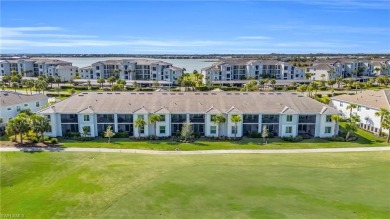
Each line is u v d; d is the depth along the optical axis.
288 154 52.41
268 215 31.28
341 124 73.56
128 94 72.12
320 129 63.81
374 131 68.31
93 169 44.56
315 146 57.34
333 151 54.31
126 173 42.94
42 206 33.91
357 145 58.00
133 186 38.59
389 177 41.44
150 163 47.22
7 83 143.88
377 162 47.94
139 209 32.94
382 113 62.31
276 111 64.12
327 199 34.69
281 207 32.91
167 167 45.38
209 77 149.38
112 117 64.44
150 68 156.50
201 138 62.78
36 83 119.19
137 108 65.00
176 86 139.75
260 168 45.03
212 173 42.84
